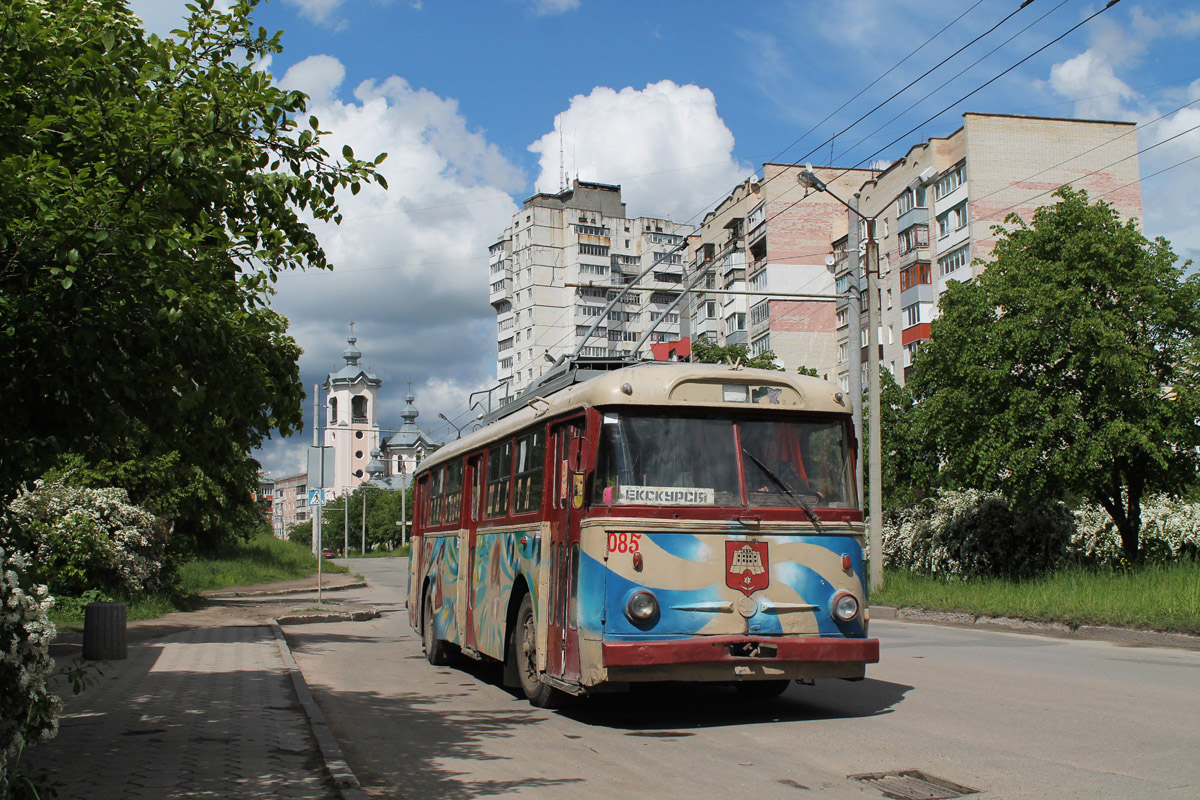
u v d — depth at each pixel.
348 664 14.29
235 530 43.72
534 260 103.50
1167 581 16.81
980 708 8.83
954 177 50.19
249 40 7.02
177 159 5.92
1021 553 24.38
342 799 5.81
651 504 8.31
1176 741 7.19
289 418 8.09
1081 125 49.75
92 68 6.05
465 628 12.34
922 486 30.50
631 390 8.54
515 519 10.54
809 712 9.07
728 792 6.23
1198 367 20.50
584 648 8.27
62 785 6.16
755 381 8.84
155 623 20.20
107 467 24.08
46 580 20.02
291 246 7.27
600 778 6.70
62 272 5.52
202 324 6.37
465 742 8.16
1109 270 21.00
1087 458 20.08
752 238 65.81
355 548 132.75
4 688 4.88
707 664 8.10
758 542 8.45
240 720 8.64
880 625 18.89
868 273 22.92
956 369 22.75
